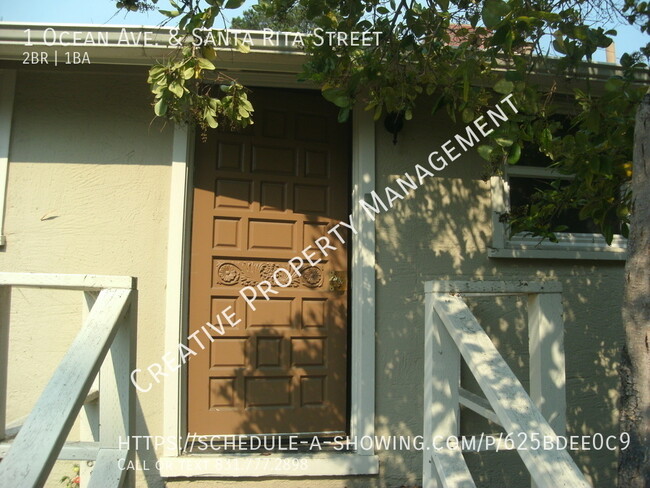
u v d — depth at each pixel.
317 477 3.48
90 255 3.52
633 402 1.99
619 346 3.96
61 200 3.54
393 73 3.34
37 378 3.41
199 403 3.64
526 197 4.12
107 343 2.12
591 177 2.90
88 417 2.76
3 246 3.46
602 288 3.98
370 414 3.56
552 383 2.82
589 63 3.59
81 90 3.64
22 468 1.67
